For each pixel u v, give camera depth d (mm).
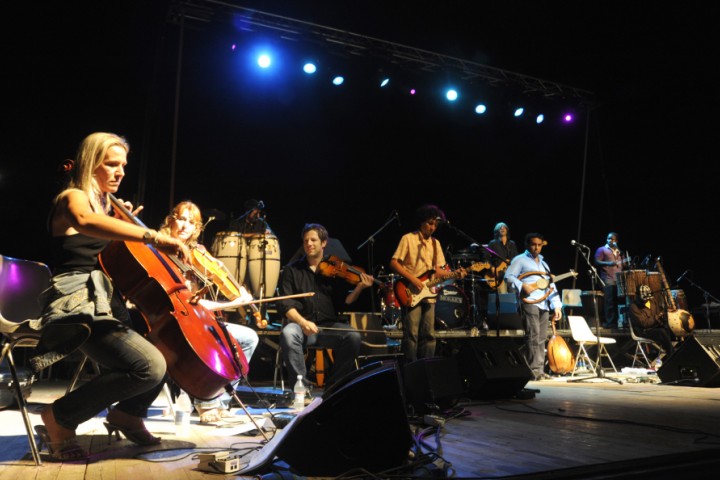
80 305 2197
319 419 2072
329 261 4395
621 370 7812
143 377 2273
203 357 2320
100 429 2986
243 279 6340
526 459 2236
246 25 8336
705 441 2602
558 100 10250
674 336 7707
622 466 2139
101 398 2275
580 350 7566
